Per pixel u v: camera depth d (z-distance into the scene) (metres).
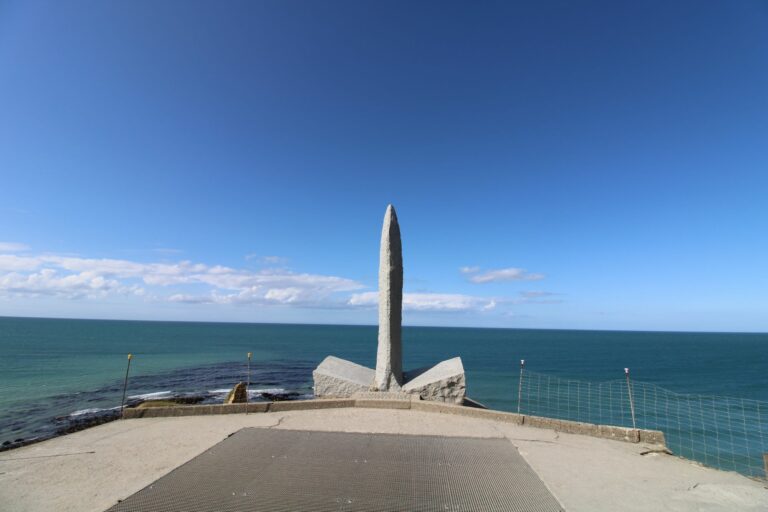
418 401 11.35
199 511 5.00
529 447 7.99
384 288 14.42
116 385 34.72
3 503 5.21
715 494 6.04
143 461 6.79
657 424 23.31
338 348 84.62
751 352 95.06
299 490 5.63
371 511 5.09
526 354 79.75
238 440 7.88
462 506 5.30
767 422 24.08
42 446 7.59
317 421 9.69
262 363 54.50
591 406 28.16
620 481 6.43
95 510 5.04
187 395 30.86
